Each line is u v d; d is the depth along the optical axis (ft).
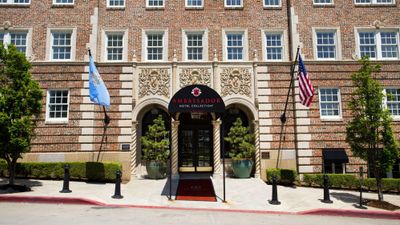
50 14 64.90
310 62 63.77
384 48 65.98
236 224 31.65
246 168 59.26
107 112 61.98
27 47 64.03
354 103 46.68
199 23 65.98
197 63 63.26
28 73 48.26
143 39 65.10
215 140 60.75
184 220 32.50
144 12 66.08
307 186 56.85
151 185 53.26
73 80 62.64
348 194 51.13
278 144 61.77
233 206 41.39
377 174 45.39
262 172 60.85
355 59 64.23
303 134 61.46
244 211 39.27
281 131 62.13
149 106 63.62
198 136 66.18
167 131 61.67
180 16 66.08
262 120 62.28
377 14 66.18
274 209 40.63
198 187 52.08
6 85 47.26
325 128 61.93
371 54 65.51
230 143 62.03
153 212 36.47
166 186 52.54
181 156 65.41
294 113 62.54
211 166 65.46
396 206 42.14
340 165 61.77
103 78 62.80
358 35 65.62
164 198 44.65
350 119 62.18
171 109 44.42
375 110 44.98
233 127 60.75
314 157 61.11
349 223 35.01
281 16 66.39
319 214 39.83
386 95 46.24
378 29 65.87
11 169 46.39
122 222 30.45
